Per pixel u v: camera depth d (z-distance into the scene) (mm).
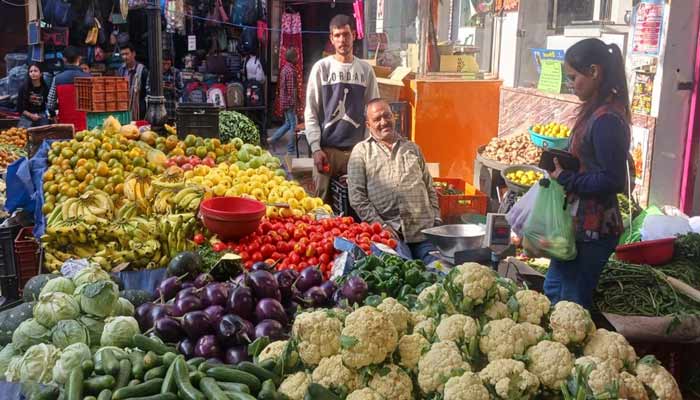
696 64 5918
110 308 3008
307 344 2459
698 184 6078
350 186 5281
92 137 5492
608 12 6957
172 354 2475
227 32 13148
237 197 4336
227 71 13000
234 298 2871
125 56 11094
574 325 2627
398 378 2396
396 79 8102
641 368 2607
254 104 12898
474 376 2330
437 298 2713
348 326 2406
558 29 7668
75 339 2873
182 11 11984
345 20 6031
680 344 4078
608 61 3623
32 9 11992
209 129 6316
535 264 5207
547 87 7340
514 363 2438
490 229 4066
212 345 2719
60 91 9273
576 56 3654
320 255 4070
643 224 5203
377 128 5223
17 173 5477
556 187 3750
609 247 3814
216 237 4199
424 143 8016
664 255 4656
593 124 3648
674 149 6055
